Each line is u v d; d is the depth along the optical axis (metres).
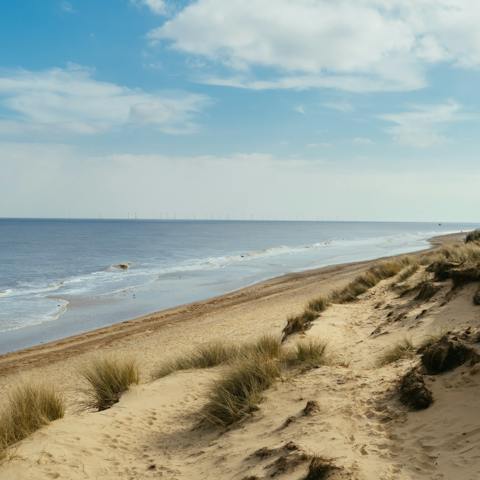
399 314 11.12
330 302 15.76
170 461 5.24
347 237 119.00
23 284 37.78
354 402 5.33
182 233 151.88
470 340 5.66
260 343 9.31
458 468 3.54
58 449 5.55
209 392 6.98
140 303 28.20
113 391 8.30
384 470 3.74
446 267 12.60
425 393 4.84
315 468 3.84
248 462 4.61
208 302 25.70
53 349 17.61
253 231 174.50
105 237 122.06
